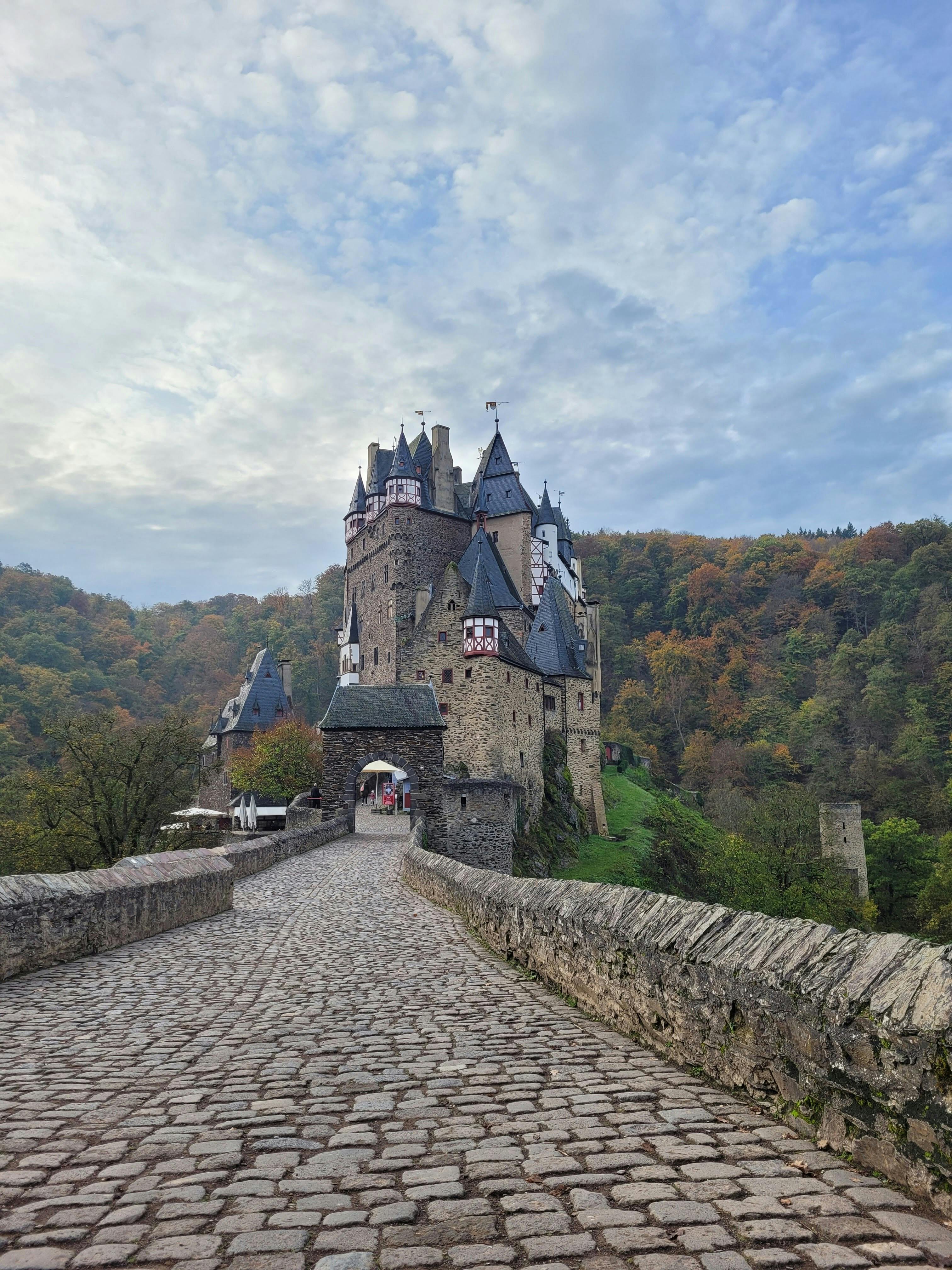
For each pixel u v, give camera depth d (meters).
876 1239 3.29
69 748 43.41
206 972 9.85
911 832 75.62
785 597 143.88
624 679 140.88
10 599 145.12
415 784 39.62
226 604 187.12
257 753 66.06
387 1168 4.11
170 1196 3.82
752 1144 4.35
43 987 8.96
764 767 110.00
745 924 5.73
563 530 88.88
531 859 50.06
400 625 74.19
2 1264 3.22
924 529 140.50
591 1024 7.22
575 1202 3.68
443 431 81.94
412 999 8.27
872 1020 4.02
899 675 113.50
